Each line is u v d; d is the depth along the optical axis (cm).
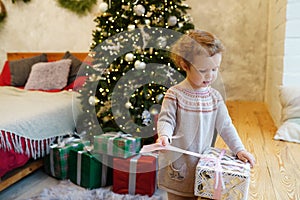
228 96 376
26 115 208
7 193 194
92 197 186
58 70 314
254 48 361
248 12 355
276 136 227
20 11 384
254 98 371
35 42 388
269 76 333
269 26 343
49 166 218
